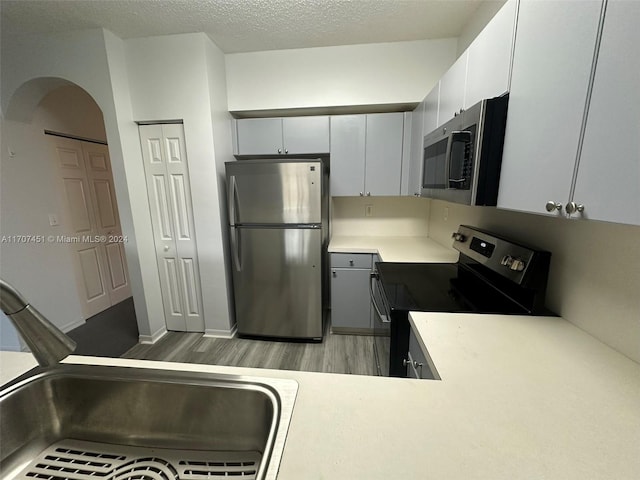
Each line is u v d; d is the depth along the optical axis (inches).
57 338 28.8
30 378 30.3
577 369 31.3
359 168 101.5
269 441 22.2
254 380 29.5
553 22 29.1
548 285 46.1
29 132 95.5
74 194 112.1
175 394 30.4
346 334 104.3
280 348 96.0
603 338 36.4
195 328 106.0
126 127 88.0
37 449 30.4
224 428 30.3
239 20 77.0
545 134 30.6
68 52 82.0
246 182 90.2
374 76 94.3
